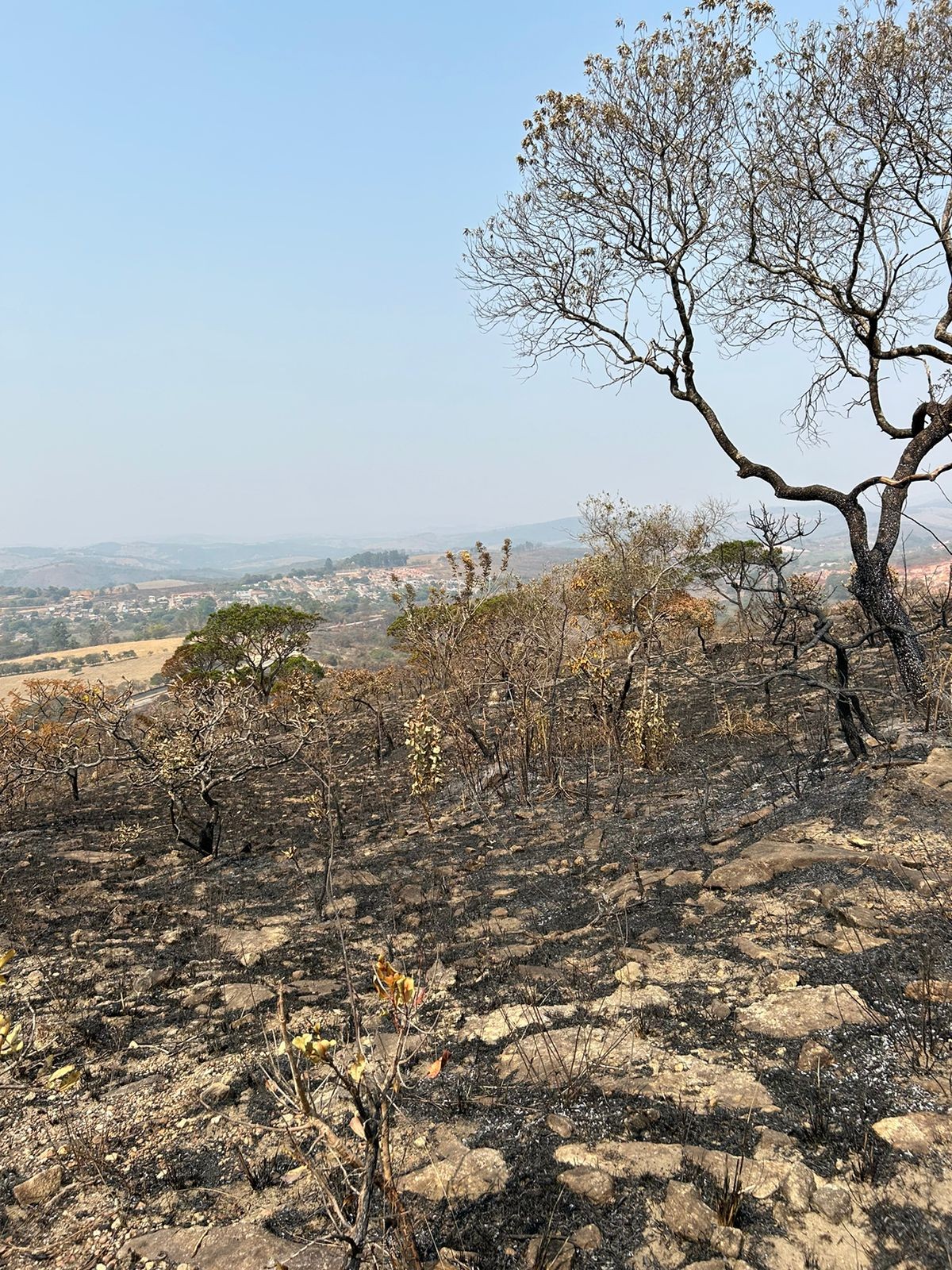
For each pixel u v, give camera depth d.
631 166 9.84
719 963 4.00
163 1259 2.41
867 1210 2.20
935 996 3.22
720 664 13.91
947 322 8.70
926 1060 2.85
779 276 10.30
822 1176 2.37
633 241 10.20
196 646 21.06
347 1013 4.07
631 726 9.19
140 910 6.27
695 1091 2.94
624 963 4.21
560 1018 3.70
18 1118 3.32
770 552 8.78
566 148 10.05
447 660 10.29
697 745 9.25
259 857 7.88
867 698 9.01
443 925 5.36
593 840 6.82
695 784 7.80
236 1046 3.82
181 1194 2.74
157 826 9.46
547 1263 2.16
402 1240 1.99
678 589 16.05
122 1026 4.14
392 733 13.95
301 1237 2.42
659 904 4.97
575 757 9.82
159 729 8.55
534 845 7.08
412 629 10.43
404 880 6.55
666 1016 3.56
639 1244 2.20
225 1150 2.98
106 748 12.83
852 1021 3.21
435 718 10.04
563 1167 2.57
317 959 4.96
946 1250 2.01
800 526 8.12
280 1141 2.99
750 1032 3.28
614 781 8.61
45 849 8.45
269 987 4.51
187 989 4.63
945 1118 2.51
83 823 9.77
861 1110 2.65
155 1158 2.97
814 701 9.93
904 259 9.10
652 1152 2.58
